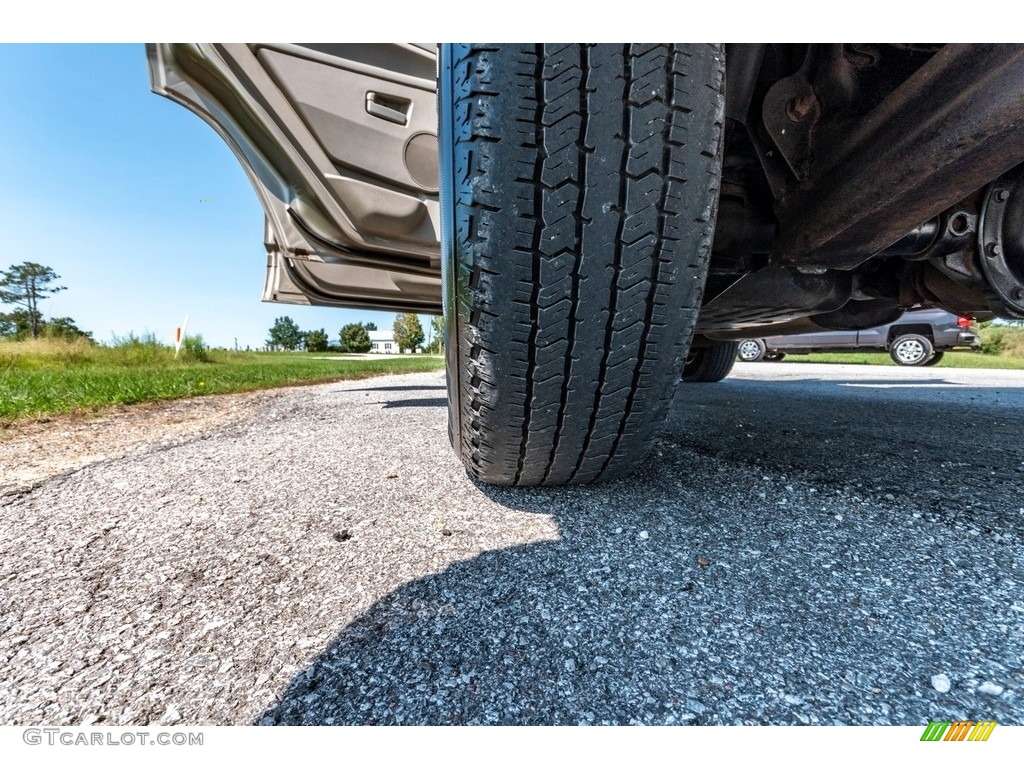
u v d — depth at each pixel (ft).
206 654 1.97
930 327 25.44
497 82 2.23
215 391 13.30
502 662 1.90
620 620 2.14
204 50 7.29
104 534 3.14
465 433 3.22
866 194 2.71
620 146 2.28
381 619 2.19
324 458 5.15
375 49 7.98
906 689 1.72
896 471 4.17
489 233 2.36
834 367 24.45
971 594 2.28
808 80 2.94
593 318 2.54
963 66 2.21
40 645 2.02
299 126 7.84
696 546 2.84
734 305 4.22
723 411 7.61
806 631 2.05
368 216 8.55
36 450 5.67
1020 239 3.32
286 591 2.44
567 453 3.15
